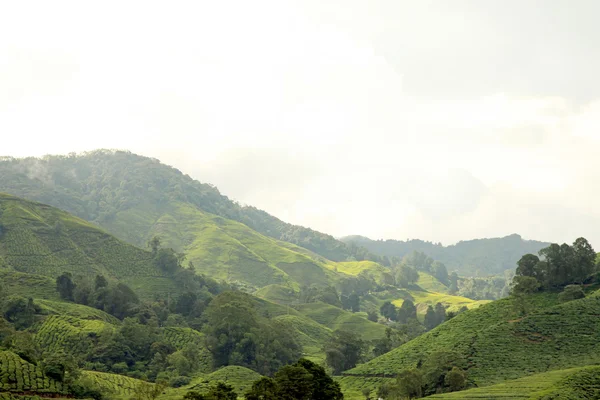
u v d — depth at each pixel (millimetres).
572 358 146125
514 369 146875
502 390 126250
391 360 190000
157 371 195625
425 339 196875
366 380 180375
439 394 133500
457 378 142125
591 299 175125
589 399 113062
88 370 181625
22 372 140125
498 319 187625
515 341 161500
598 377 124625
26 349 159750
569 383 121062
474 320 195000
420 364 171000
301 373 125125
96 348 199625
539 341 158625
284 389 121500
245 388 176250
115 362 197250
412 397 145375
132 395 153375
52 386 140125
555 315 169625
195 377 193250
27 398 130000
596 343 150625
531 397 116000
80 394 143500
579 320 163500
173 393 162750
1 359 142625
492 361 153500
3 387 130750
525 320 171250
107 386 161375
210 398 115125
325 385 130000
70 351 198500
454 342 180375
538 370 143625
